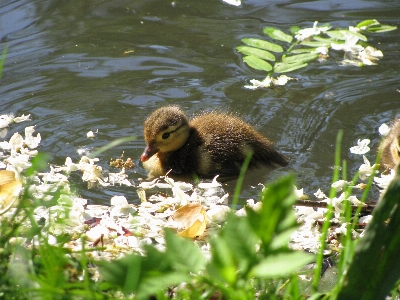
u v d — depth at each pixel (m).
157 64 9.88
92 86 9.30
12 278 3.48
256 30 10.91
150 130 7.71
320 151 7.82
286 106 8.81
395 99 8.94
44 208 5.29
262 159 7.66
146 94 9.12
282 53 10.27
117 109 8.80
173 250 2.54
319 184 7.07
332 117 8.55
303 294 4.08
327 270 4.43
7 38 10.38
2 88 9.16
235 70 9.77
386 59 9.99
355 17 11.31
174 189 6.41
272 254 2.38
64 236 4.46
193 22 11.17
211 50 10.30
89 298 3.22
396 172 3.15
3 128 8.24
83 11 11.44
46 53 10.06
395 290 3.64
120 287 2.53
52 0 11.66
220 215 5.66
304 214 5.62
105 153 7.86
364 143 7.82
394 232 3.05
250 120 8.48
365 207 5.69
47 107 8.78
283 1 11.95
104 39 10.54
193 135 7.97
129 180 7.32
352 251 3.47
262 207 2.33
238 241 2.41
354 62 9.97
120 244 4.95
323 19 11.27
